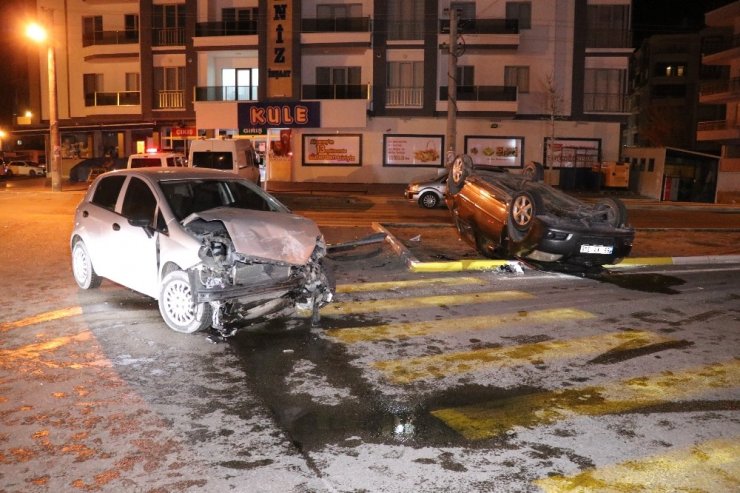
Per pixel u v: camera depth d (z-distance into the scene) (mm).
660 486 4082
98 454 4430
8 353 6508
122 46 40906
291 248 7266
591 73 38250
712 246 13977
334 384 5801
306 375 6016
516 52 38000
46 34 30500
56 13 42250
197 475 4164
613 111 38156
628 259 11828
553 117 36094
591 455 4488
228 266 6938
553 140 36438
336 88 38531
